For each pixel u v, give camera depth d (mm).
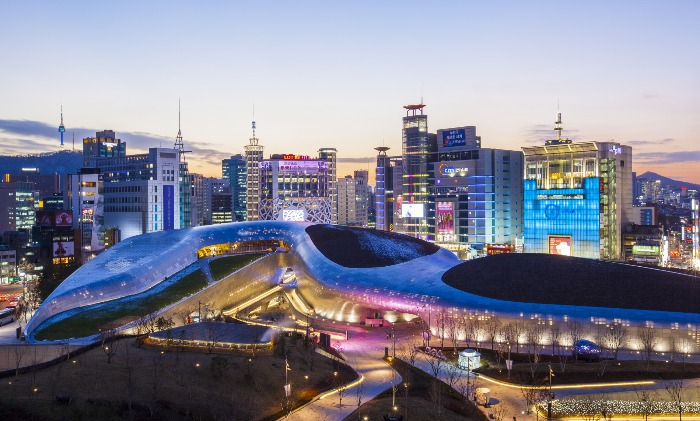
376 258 159500
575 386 98000
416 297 138000
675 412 92500
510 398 96625
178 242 180250
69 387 81875
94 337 120188
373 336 141125
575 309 122375
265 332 111438
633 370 104938
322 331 145375
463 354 113000
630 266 139875
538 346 123188
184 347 102875
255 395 88938
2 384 82562
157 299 149500
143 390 82750
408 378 107188
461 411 90812
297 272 180875
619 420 91438
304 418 85312
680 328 114688
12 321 161375
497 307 127562
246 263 178125
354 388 101312
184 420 77250
